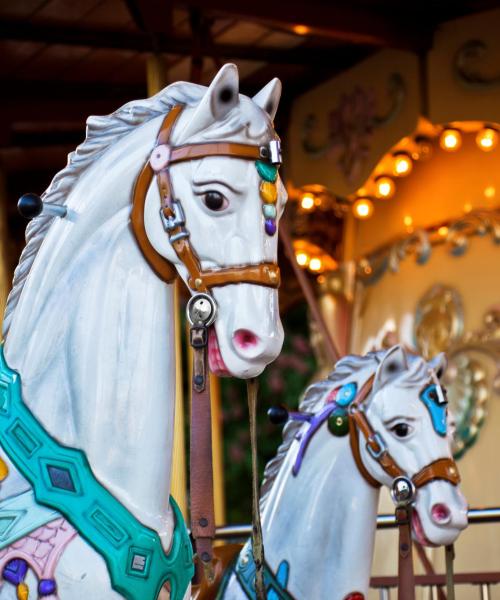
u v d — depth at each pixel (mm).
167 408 2648
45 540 2520
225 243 2578
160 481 2627
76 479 2566
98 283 2646
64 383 2625
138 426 2607
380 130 8227
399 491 4230
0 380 2658
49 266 2678
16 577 2504
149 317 2646
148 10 6695
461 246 7977
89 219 2666
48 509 2547
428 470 4258
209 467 2646
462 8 7742
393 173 8383
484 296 7785
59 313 2648
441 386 4418
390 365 4332
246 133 2623
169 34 6910
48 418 2609
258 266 2566
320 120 8703
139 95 8375
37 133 8750
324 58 8500
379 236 8609
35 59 7742
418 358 4473
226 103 2627
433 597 5289
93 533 2531
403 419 4281
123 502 2580
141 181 2658
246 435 12836
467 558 7301
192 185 2605
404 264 8367
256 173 2615
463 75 7727
